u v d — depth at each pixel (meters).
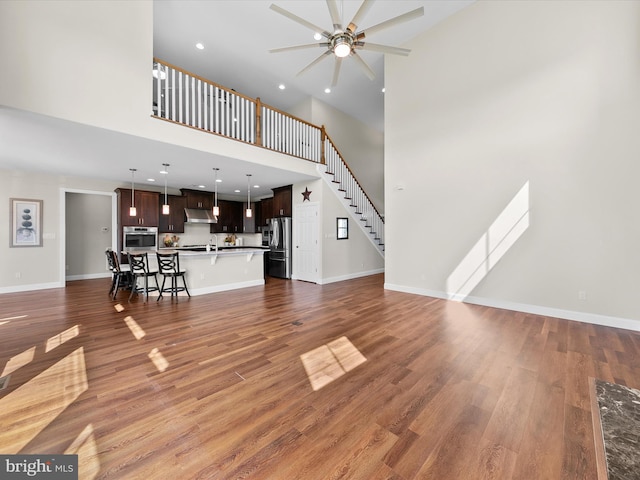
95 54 3.16
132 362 2.47
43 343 2.88
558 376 2.22
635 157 3.23
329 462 1.40
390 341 2.95
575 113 3.58
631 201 3.26
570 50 3.61
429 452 1.46
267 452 1.46
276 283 6.51
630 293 3.28
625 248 3.30
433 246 4.98
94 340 2.97
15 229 5.42
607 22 3.37
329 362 2.48
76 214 6.93
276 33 5.00
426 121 5.02
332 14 2.70
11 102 2.64
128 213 6.57
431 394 1.99
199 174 5.84
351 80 6.64
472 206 4.49
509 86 4.09
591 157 3.49
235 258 5.91
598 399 1.82
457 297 4.69
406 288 5.40
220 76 6.41
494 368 2.36
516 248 4.07
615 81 3.33
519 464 1.38
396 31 5.02
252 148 4.85
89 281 6.66
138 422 1.69
